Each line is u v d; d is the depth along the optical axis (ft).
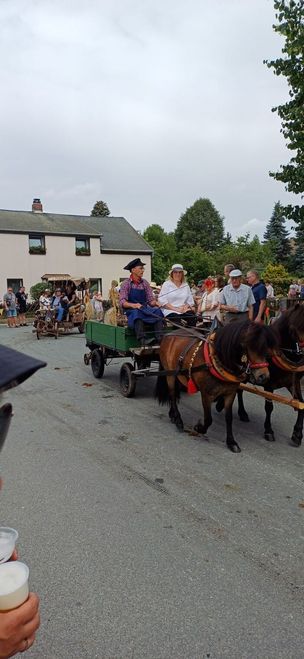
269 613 8.77
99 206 237.25
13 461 16.44
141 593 9.34
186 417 22.15
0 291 101.86
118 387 28.35
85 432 19.74
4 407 3.53
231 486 14.28
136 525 11.99
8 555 4.11
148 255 121.19
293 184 28.30
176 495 13.69
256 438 18.75
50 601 9.14
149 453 17.15
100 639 8.19
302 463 16.06
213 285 28.17
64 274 108.78
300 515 12.47
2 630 3.70
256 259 152.76
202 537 11.41
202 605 8.98
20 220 108.58
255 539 11.32
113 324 28.84
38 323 55.88
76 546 11.02
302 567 10.21
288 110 27.48
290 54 26.07
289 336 17.17
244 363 16.19
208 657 7.77
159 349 21.66
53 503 13.21
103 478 14.92
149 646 8.01
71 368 34.81
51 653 7.91
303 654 7.82
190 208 248.11
